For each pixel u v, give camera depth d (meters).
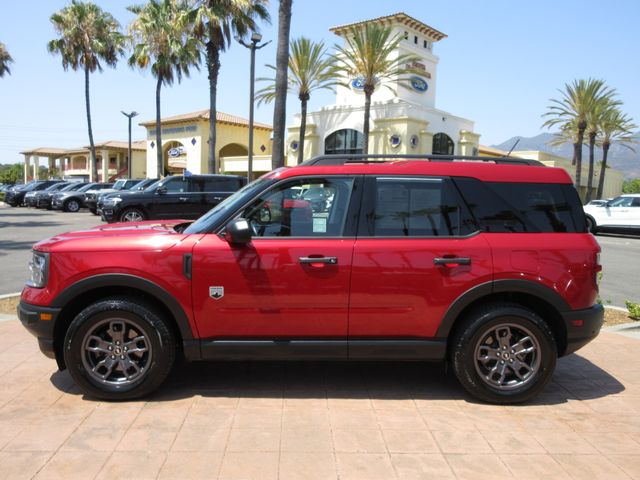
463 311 4.22
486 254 4.08
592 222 22.34
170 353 4.11
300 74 29.61
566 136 41.28
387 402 4.21
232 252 4.03
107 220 16.44
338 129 34.09
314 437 3.59
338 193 4.23
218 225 4.16
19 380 4.54
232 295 4.02
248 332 4.08
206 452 3.36
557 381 4.78
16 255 11.96
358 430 3.71
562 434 3.72
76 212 28.78
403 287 4.05
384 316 4.07
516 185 4.28
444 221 4.18
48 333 4.05
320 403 4.16
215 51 28.34
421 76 36.28
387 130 31.88
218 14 26.70
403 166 4.29
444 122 33.91
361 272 4.03
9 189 37.97
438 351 4.13
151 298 4.18
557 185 4.30
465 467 3.25
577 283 4.12
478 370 4.13
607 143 45.72
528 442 3.59
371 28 28.95
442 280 4.05
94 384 4.07
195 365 4.98
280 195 4.22
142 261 4.00
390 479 3.11
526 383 4.16
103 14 38.25
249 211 4.19
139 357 4.18
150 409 3.99
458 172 4.27
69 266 4.01
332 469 3.19
